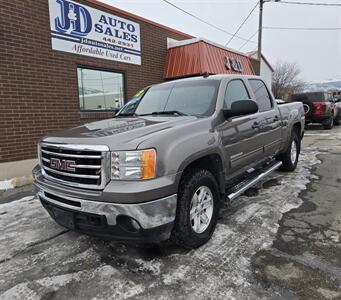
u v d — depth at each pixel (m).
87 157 2.51
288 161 5.79
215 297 2.27
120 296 2.33
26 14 6.16
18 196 5.04
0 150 5.93
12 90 6.04
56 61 6.79
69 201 2.66
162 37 9.95
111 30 8.03
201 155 2.86
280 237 3.18
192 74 9.60
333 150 8.63
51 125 6.80
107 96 8.27
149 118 3.39
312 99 14.74
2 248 3.18
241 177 4.13
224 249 2.96
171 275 2.57
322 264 2.65
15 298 2.35
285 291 2.31
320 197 4.45
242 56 12.76
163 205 2.46
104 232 2.56
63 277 2.61
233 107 3.31
